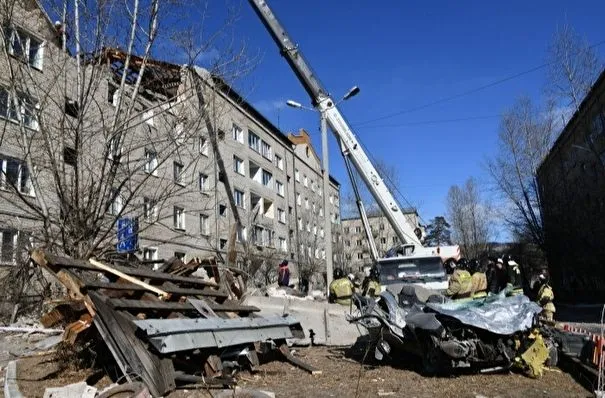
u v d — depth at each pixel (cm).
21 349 945
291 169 5044
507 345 829
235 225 1464
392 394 712
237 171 3828
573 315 2328
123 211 1166
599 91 3331
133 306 691
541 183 3791
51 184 1166
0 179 1288
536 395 704
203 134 1370
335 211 6700
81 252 1071
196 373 738
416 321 806
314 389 738
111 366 757
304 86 1838
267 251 3912
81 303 716
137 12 1179
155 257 2506
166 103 1239
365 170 1772
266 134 4462
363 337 1113
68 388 623
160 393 638
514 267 1580
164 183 1445
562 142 3969
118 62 1245
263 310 1177
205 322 751
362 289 1441
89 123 1292
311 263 4894
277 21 1809
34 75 1152
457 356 776
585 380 781
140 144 1209
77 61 1150
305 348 1148
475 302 873
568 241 3344
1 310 1162
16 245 1228
